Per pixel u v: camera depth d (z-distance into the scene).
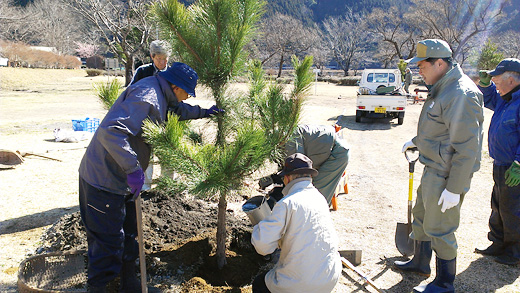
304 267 2.57
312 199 2.66
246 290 3.45
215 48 3.23
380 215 5.41
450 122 3.02
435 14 46.47
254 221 3.39
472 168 3.05
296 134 4.03
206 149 2.92
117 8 28.56
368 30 58.28
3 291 3.36
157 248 4.07
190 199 5.32
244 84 3.57
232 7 3.17
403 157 9.27
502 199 3.91
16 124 13.27
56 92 28.02
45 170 7.32
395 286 3.61
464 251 4.31
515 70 3.77
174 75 2.88
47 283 3.41
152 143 2.65
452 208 3.22
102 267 2.94
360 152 9.84
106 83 3.83
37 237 4.49
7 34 52.16
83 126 11.07
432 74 3.21
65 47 66.56
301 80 3.22
